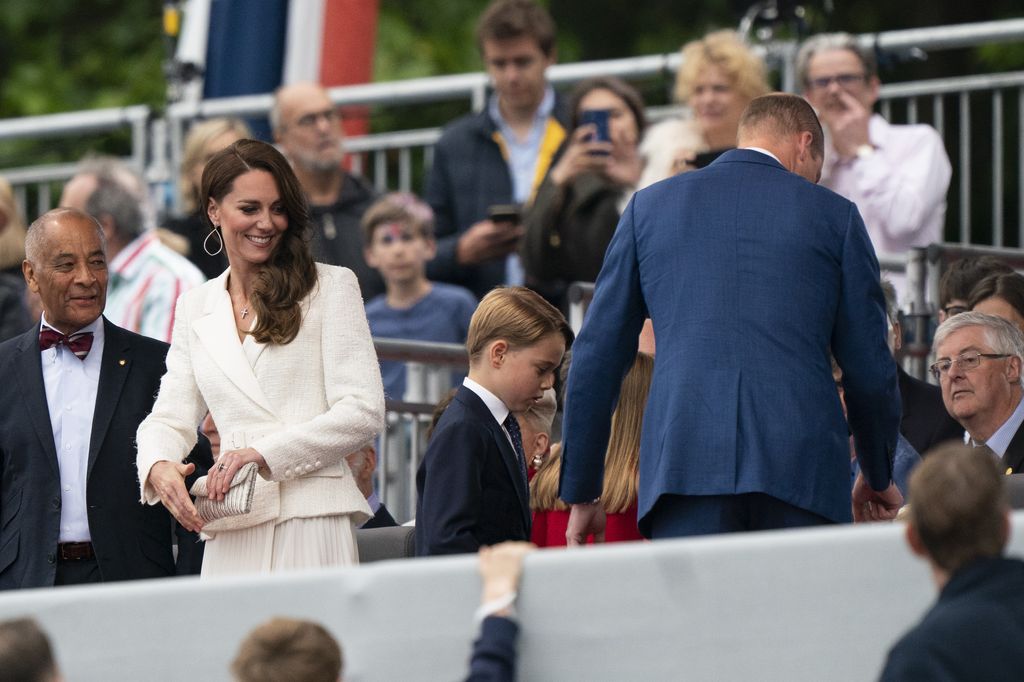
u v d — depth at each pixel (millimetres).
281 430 17953
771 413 17250
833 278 17750
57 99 59719
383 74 56500
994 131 35188
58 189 43312
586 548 13641
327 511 17906
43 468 19609
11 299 31000
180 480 17750
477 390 18156
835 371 20672
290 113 32750
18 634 12359
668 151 28844
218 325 18406
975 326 21172
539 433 20953
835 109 30859
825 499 17188
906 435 23062
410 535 19781
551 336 18234
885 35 34594
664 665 13539
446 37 59406
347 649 13625
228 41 39406
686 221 18016
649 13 60750
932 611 12594
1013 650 12227
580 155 28922
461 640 13617
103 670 13578
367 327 18547
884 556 13508
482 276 33219
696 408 17375
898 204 30531
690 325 17672
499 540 17719
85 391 19969
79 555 19531
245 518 17797
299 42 39438
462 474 17531
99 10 62812
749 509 17281
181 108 38219
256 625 13609
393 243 31297
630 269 18344
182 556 19578
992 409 21078
